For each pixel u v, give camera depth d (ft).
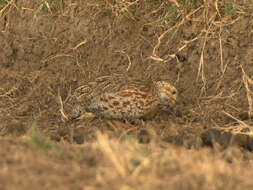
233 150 27.81
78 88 34.14
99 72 39.34
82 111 33.60
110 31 40.42
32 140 21.57
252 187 16.98
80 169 18.13
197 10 39.06
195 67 37.83
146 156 20.72
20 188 15.76
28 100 38.34
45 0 42.22
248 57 36.47
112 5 40.70
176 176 17.58
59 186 16.17
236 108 34.63
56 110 36.70
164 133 31.76
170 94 33.55
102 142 22.44
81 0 41.65
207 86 36.86
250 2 37.99
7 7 43.37
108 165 18.80
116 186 16.37
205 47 37.91
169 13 39.78
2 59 41.83
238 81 36.19
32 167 17.83
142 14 40.50
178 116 34.30
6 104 37.83
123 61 39.40
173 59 38.45
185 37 38.81
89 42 40.52
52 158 19.61
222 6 38.73
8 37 42.45
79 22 41.14
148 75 38.37
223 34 37.81
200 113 34.58
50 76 40.01
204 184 16.97
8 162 18.15
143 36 39.83
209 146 30.42
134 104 31.04
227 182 17.46
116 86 31.48
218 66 37.24
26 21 42.47
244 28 37.45
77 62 40.14
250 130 31.45
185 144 30.07
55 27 41.60
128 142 24.03
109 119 32.96
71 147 22.52
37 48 41.50
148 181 16.96
